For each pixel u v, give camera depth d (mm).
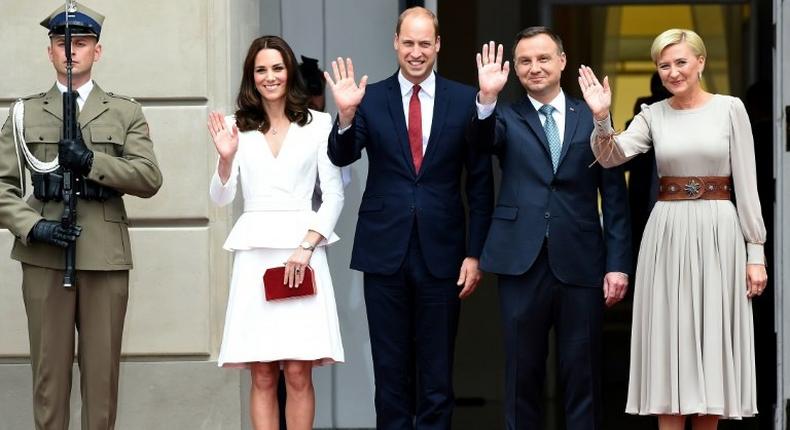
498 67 14188
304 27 17453
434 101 14969
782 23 16000
